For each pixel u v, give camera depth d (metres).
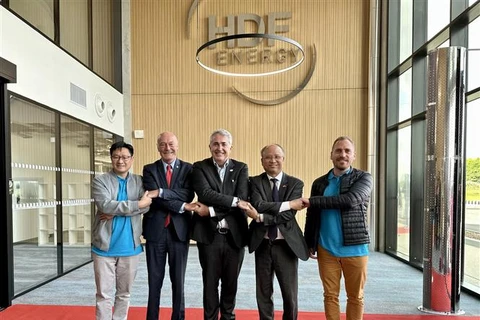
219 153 2.71
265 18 7.24
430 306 3.57
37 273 4.45
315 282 4.68
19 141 4.10
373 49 7.00
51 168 4.74
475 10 4.29
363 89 7.12
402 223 6.46
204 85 7.31
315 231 2.68
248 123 7.26
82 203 5.61
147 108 7.36
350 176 2.60
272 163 2.68
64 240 5.08
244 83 7.27
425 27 5.77
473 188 4.34
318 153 7.16
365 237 2.54
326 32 7.16
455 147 3.54
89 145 5.85
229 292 2.78
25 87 4.14
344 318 3.35
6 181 3.81
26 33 4.16
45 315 3.43
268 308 2.69
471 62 4.47
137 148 7.37
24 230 4.19
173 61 7.34
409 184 6.13
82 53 5.87
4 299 3.74
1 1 3.77
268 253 2.66
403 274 5.14
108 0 7.05
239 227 2.71
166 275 4.96
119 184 2.76
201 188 2.68
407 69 6.29
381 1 7.01
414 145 5.88
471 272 4.35
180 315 2.79
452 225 3.52
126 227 2.72
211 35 7.25
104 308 2.67
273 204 2.56
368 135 7.02
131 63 7.39
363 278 2.57
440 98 3.58
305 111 7.19
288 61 7.20
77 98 5.43
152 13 7.35
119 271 2.75
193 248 7.00
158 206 2.77
